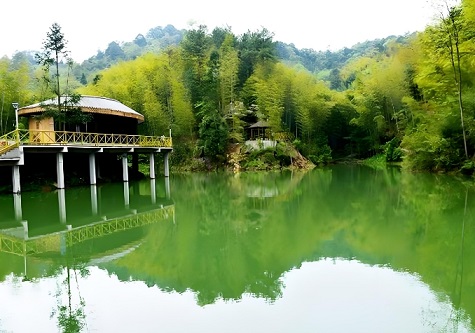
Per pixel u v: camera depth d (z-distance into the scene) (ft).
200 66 156.15
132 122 93.81
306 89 151.53
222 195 70.28
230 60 148.15
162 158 131.03
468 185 66.95
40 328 20.52
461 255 31.22
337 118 165.68
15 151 61.62
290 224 44.52
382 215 47.44
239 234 40.22
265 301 23.26
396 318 20.56
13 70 126.72
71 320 21.21
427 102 119.96
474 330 19.20
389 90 151.43
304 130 150.51
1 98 107.76
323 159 148.15
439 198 56.34
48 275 28.63
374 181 83.61
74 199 63.31
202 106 136.77
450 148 84.12
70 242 37.88
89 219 48.65
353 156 165.68
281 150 130.82
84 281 27.27
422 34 105.29
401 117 147.33
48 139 77.00
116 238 39.27
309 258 31.76
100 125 85.92
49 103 79.71
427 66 91.81
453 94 84.53
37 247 36.09
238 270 29.01
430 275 27.04
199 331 19.60
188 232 41.52
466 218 43.52
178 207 57.93
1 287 26.35
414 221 43.32
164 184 88.28
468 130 81.51
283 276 27.61
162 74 136.67
